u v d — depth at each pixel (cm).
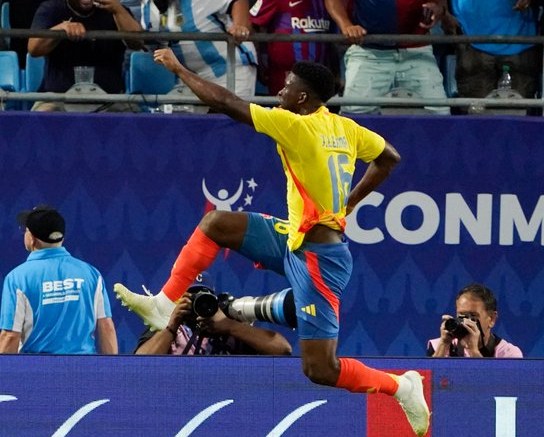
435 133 2747
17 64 2911
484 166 2752
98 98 2727
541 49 2895
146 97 2734
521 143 2752
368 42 2744
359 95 2823
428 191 2752
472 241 2755
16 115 2719
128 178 2734
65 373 2030
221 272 2742
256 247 2031
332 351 1981
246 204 2744
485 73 2895
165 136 2734
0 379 2020
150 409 2033
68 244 2727
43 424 2023
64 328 2411
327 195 1970
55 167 2727
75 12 2808
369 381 1991
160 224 2736
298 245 1972
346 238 2747
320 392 2050
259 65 2894
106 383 2031
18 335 2400
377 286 2744
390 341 2742
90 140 2727
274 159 2747
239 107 1941
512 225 2758
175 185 2739
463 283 2752
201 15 2794
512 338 2755
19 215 2505
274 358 2047
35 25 2836
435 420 2066
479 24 2886
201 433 2036
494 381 2072
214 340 2142
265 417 2042
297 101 2019
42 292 2403
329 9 2794
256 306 2122
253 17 2895
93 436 2027
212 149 2739
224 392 2041
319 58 2886
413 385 2020
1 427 2019
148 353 2089
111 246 2731
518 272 2758
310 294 1977
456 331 2353
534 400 2070
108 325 2469
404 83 2836
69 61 2823
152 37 2703
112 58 2847
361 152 2059
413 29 2834
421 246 2750
